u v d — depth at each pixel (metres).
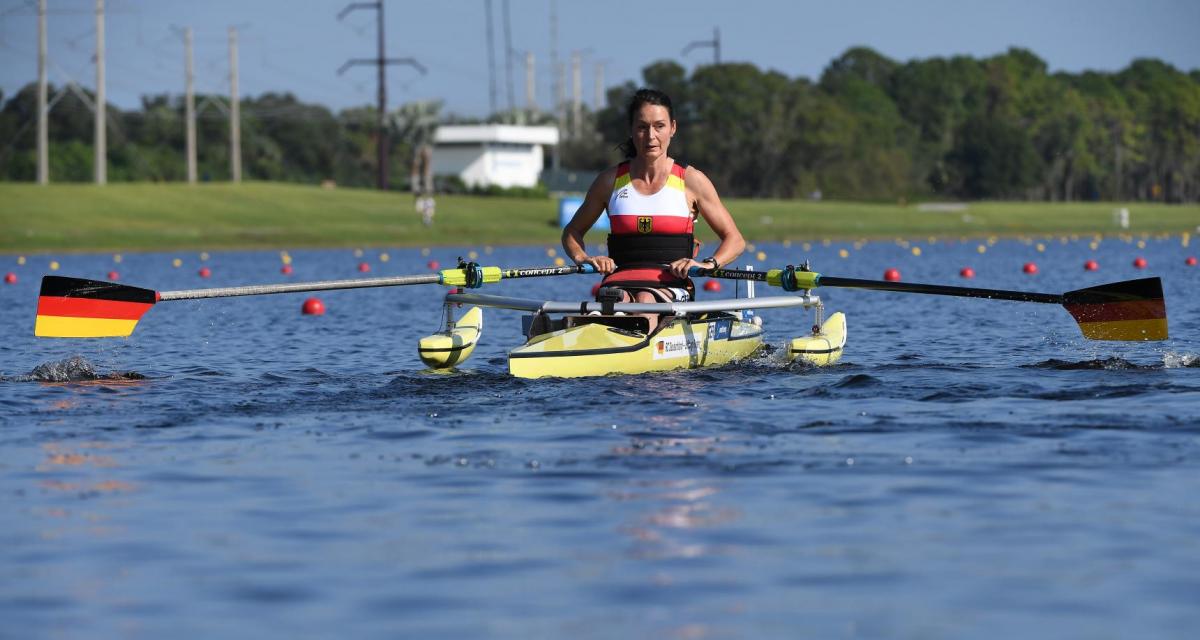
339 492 26.92
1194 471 27.94
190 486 27.62
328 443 32.50
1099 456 29.66
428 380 44.09
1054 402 37.50
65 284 44.97
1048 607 19.16
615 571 21.14
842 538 22.97
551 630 18.34
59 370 46.81
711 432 33.25
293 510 25.42
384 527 24.05
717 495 26.27
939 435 32.50
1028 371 45.09
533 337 45.22
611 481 27.62
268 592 20.23
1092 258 168.88
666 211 47.22
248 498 26.47
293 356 54.50
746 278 47.88
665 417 35.62
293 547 22.78
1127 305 45.28
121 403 39.53
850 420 34.88
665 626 18.47
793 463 29.28
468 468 29.16
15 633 18.50
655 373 44.25
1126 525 23.62
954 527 23.64
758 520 24.25
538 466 29.27
